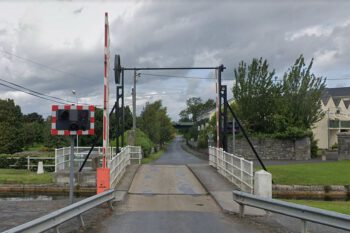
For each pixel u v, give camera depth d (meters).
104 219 11.67
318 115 50.47
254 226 10.77
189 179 21.31
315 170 29.34
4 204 14.45
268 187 15.17
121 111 25.56
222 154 22.33
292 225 10.93
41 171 28.97
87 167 27.77
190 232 9.98
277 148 47.28
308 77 48.78
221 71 24.89
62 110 11.98
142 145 46.81
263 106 47.72
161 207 14.04
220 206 13.98
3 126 57.03
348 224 7.95
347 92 95.44
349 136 43.59
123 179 20.61
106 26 15.37
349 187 23.89
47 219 7.95
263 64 47.84
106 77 15.48
